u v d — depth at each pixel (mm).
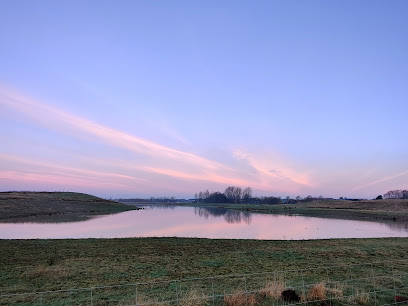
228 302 13102
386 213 85375
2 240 32531
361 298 13719
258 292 14430
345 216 81125
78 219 67875
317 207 126500
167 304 13273
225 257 24875
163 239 34438
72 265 21641
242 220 71812
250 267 21281
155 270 20328
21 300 14312
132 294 15047
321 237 41312
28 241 32000
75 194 138250
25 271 19891
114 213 95750
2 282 17422
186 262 22891
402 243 32531
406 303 13562
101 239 34000
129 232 45750
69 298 14547
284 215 88812
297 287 15281
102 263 22375
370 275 18688
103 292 15461
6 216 66938
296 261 23391
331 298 13477
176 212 113438
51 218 67688
